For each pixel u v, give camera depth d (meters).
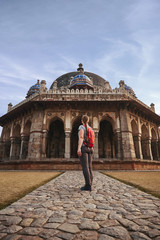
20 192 2.68
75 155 16.88
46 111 13.39
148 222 1.39
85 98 13.32
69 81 20.28
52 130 17.33
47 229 1.26
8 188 3.06
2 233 1.19
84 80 17.36
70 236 1.14
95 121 13.23
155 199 2.22
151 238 1.10
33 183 3.82
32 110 14.01
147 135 16.11
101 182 4.07
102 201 2.12
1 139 17.88
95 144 12.52
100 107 13.63
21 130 14.76
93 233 1.19
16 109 14.78
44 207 1.86
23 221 1.43
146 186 3.23
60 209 1.78
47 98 13.36
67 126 12.92
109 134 18.02
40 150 12.21
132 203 2.02
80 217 1.53
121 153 12.34
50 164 11.11
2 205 1.91
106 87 18.64
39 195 2.50
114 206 1.88
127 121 13.00
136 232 1.20
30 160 11.22
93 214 1.61
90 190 2.87
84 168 2.95
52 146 16.83
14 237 1.13
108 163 11.09
